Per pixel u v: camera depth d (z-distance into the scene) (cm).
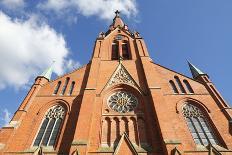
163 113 2909
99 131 2888
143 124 3020
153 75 3603
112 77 3716
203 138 2872
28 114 3206
